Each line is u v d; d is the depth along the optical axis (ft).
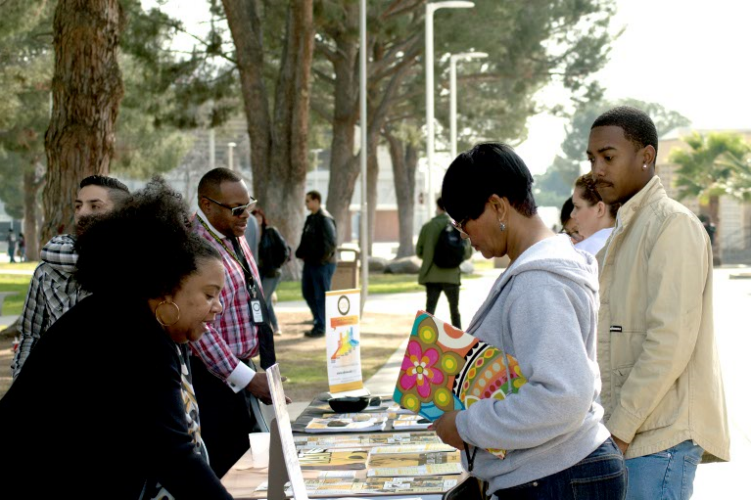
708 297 11.55
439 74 110.73
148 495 8.63
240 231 16.20
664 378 11.03
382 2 96.02
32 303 13.51
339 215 100.73
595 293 8.99
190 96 93.97
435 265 44.93
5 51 90.33
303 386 33.83
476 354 9.08
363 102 65.46
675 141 191.83
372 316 60.29
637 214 11.79
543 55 112.37
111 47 42.32
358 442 13.79
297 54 80.43
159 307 8.61
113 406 8.09
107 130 42.65
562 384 8.36
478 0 98.89
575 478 8.85
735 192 139.23
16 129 106.93
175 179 202.69
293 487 8.48
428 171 92.12
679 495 11.32
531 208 9.29
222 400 15.58
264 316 16.37
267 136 83.71
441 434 9.17
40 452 8.02
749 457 23.72
